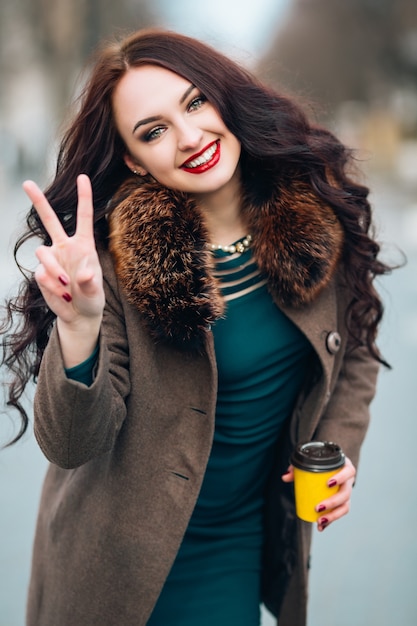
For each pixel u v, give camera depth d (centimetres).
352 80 4625
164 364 222
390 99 4431
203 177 221
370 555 390
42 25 3550
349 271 245
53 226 192
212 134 223
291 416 249
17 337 233
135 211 215
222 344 232
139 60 220
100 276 192
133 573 226
